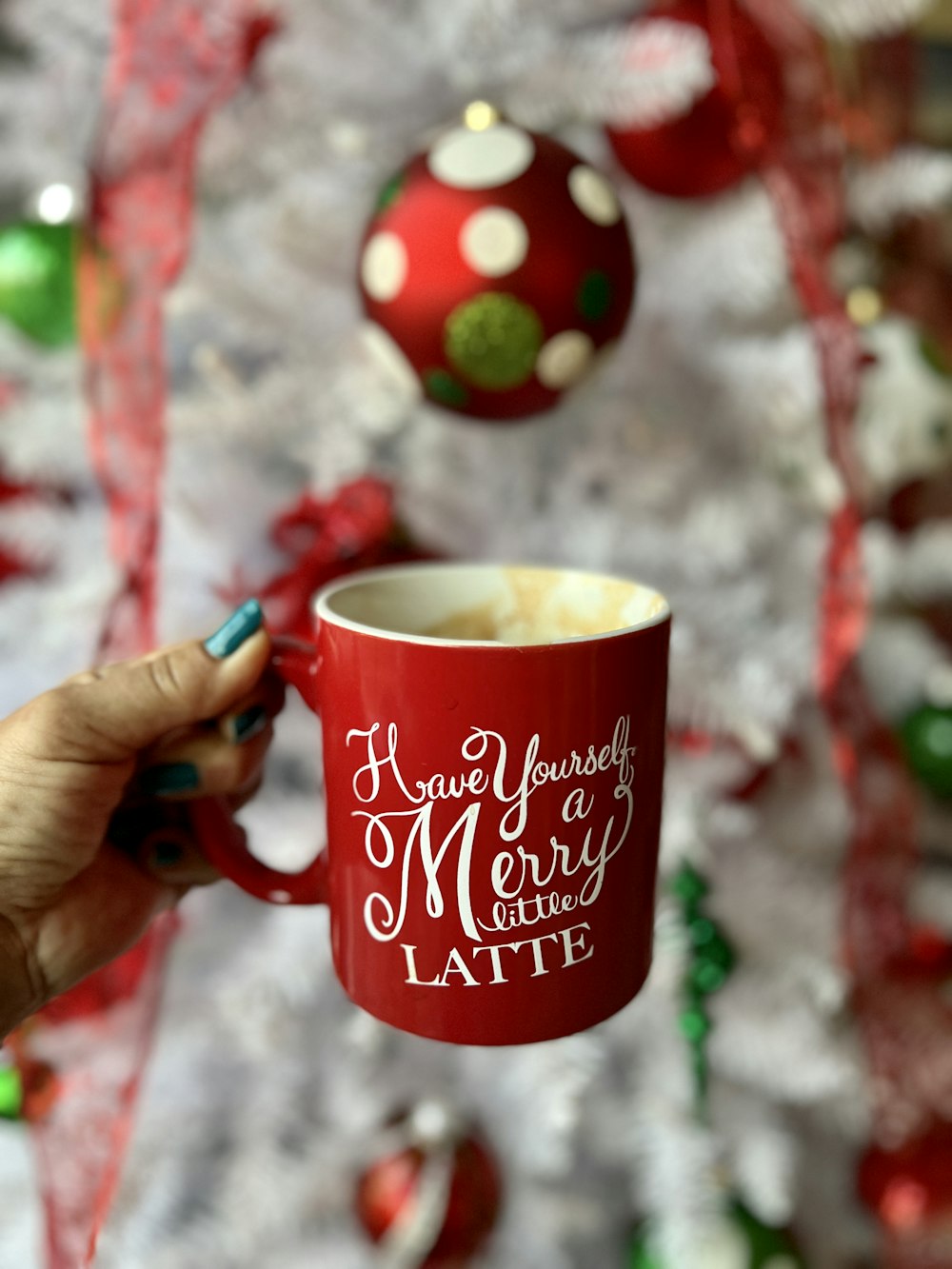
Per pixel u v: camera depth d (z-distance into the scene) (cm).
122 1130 75
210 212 85
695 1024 83
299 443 84
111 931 59
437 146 64
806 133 75
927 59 121
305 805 88
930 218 108
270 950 86
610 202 63
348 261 82
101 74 83
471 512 88
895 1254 100
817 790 100
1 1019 56
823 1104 100
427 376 65
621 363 85
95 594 86
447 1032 45
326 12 73
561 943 44
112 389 79
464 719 41
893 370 93
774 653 88
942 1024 96
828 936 93
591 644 41
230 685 51
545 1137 82
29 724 51
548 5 76
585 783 43
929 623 113
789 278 81
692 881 84
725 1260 80
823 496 86
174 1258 83
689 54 69
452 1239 82
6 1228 88
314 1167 88
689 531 86
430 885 43
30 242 79
